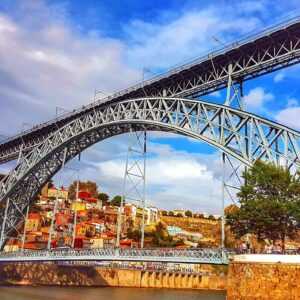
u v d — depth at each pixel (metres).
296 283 36.06
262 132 51.19
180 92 62.62
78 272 99.50
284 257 37.62
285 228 47.75
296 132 48.69
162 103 62.62
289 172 48.88
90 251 67.25
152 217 194.62
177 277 120.00
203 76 60.34
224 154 53.28
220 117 55.53
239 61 56.00
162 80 63.97
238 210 49.41
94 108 74.94
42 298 65.94
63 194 177.88
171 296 85.12
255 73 55.25
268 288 37.62
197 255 51.38
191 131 57.12
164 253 55.47
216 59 57.31
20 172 89.44
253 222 48.03
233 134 53.25
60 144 79.88
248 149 51.38
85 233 147.38
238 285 40.19
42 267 93.69
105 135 76.00
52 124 85.00
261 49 53.78
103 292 84.44
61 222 150.38
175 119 59.81
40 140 90.44
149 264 117.81
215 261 49.22
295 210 46.75
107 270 105.69
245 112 52.72
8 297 65.69
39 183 90.00
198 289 119.56
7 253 84.06
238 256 41.38
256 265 39.03
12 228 93.00
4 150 100.00
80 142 81.06
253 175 49.62
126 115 67.94
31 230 137.00
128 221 176.38
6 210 91.19
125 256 60.84
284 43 51.50
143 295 83.81
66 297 69.06
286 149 49.03
